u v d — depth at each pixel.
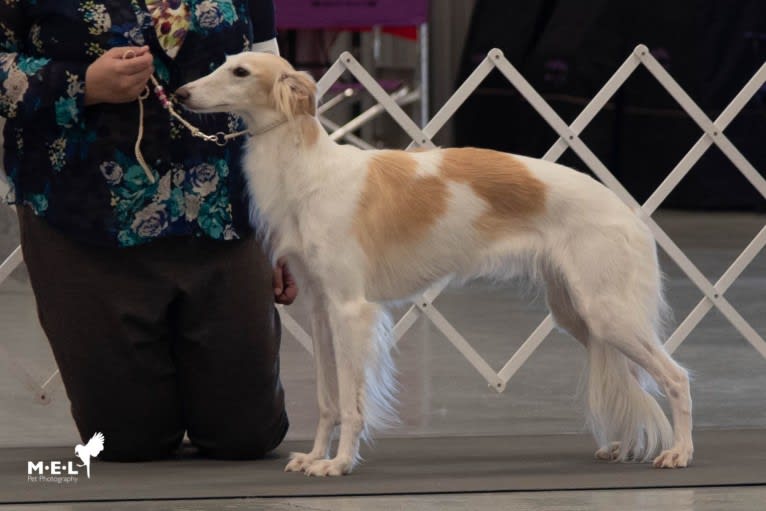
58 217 5.89
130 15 5.79
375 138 18.77
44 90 5.68
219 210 5.97
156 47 5.82
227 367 6.11
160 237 5.93
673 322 10.19
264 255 6.16
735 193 17.20
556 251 6.04
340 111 18.80
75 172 5.86
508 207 6.02
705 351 9.27
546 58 17.25
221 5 5.93
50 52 5.79
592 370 6.19
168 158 5.88
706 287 8.03
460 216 5.98
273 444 6.39
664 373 6.07
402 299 6.11
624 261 6.02
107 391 6.07
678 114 16.92
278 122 5.80
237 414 6.20
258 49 6.39
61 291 5.98
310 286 6.01
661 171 17.17
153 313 6.00
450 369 8.82
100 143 5.82
